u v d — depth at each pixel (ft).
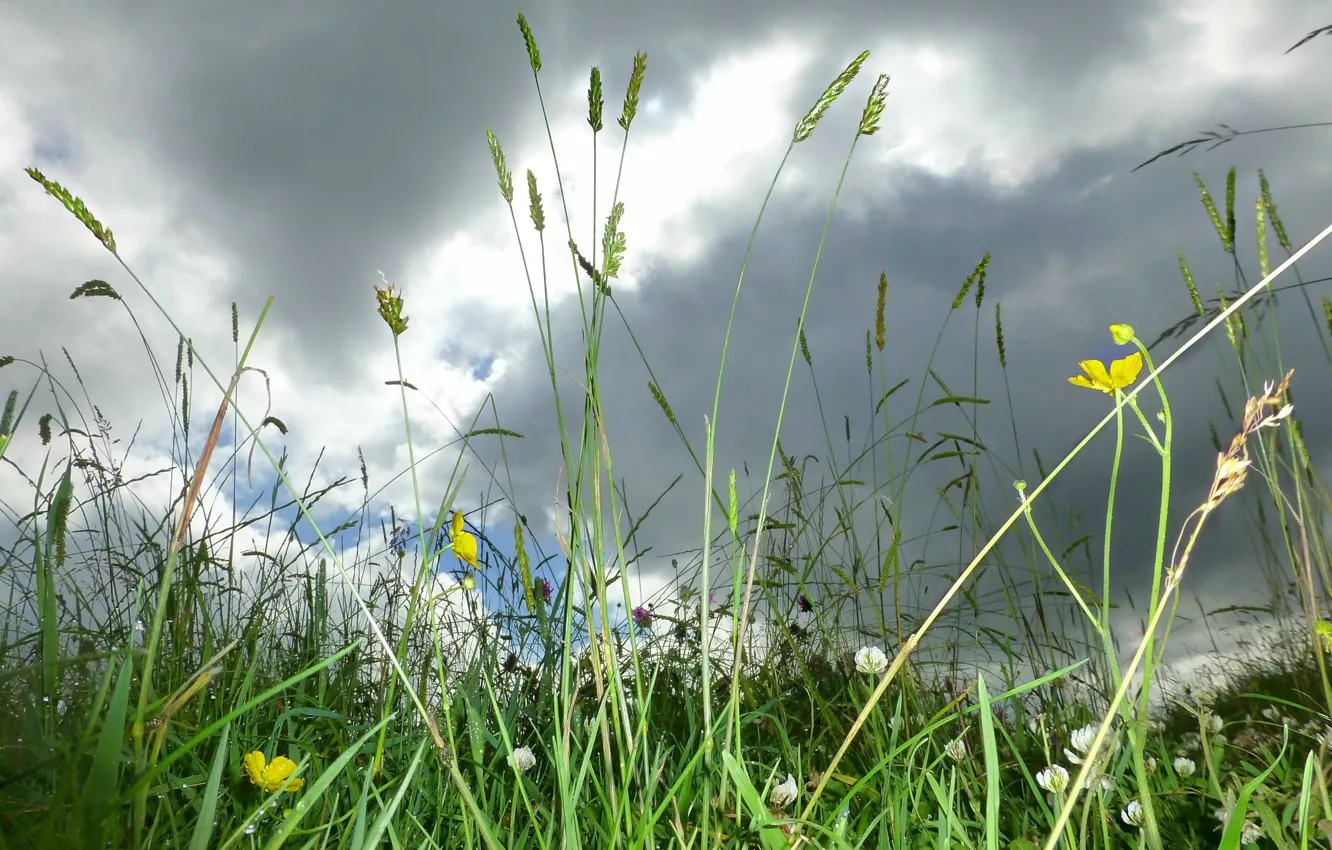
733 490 1.32
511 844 1.42
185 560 1.98
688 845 1.29
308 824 1.50
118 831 1.06
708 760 1.46
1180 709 2.89
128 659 1.00
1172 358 1.00
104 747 0.92
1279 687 2.81
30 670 1.18
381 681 2.39
